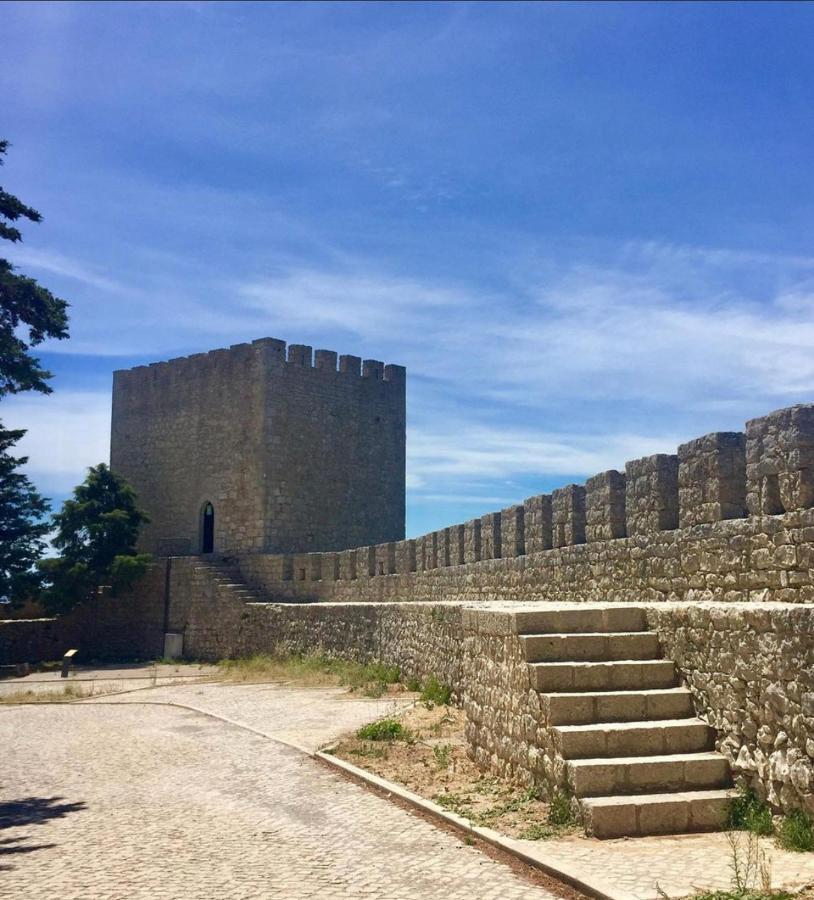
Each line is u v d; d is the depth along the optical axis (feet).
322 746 44.04
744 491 41.29
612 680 30.68
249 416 135.74
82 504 129.70
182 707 65.05
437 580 84.43
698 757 27.50
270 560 123.95
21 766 43.57
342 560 110.63
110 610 132.98
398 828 28.89
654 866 22.57
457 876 23.66
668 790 26.96
